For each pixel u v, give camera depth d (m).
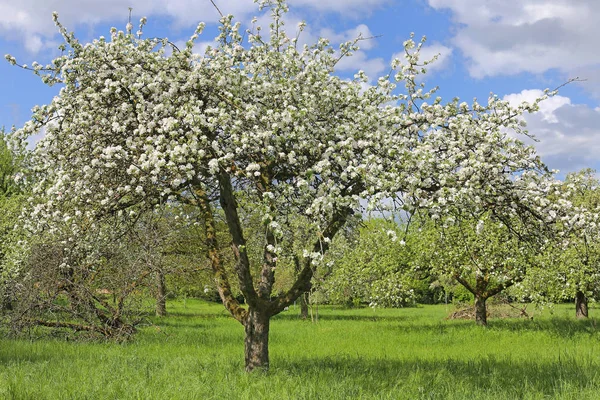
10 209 21.02
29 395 8.03
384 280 24.38
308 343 18.09
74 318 17.28
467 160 8.92
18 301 17.16
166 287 26.72
